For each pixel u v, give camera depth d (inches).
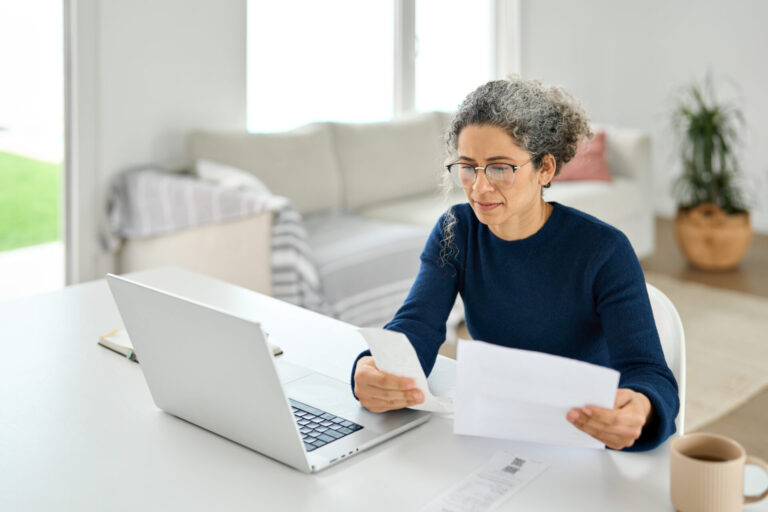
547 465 43.8
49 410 50.0
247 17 154.9
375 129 163.3
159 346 46.9
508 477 42.6
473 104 50.7
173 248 132.1
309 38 168.9
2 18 131.6
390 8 182.7
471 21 199.6
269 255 119.3
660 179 229.9
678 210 182.4
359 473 43.1
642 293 52.1
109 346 59.7
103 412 50.0
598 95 227.6
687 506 38.0
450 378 55.2
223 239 123.9
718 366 128.3
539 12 207.3
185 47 145.8
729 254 177.0
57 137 137.3
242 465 43.9
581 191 166.1
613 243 52.7
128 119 140.3
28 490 41.2
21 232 144.0
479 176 50.3
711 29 212.5
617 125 231.5
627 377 49.0
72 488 41.4
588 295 53.3
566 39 215.2
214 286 73.5
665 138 225.5
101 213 139.9
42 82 135.1
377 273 128.6
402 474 43.1
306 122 171.3
